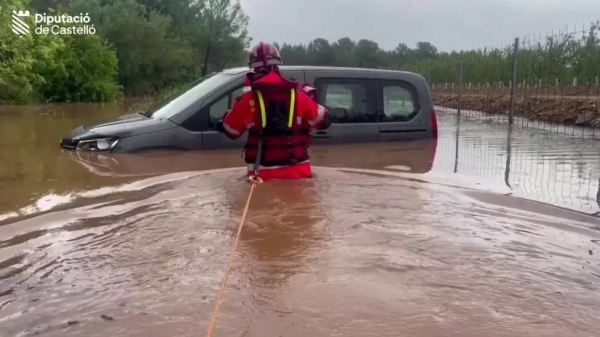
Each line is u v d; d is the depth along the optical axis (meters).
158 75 39.44
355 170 5.35
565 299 2.46
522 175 5.41
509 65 18.44
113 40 35.66
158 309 2.31
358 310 2.30
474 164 6.02
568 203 4.32
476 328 2.16
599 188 4.86
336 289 2.51
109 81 26.62
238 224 3.49
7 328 2.16
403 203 4.08
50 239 3.25
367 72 7.47
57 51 22.56
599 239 3.41
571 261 2.98
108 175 5.11
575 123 10.71
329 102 7.13
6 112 14.54
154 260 2.89
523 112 13.78
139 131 6.43
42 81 20.69
